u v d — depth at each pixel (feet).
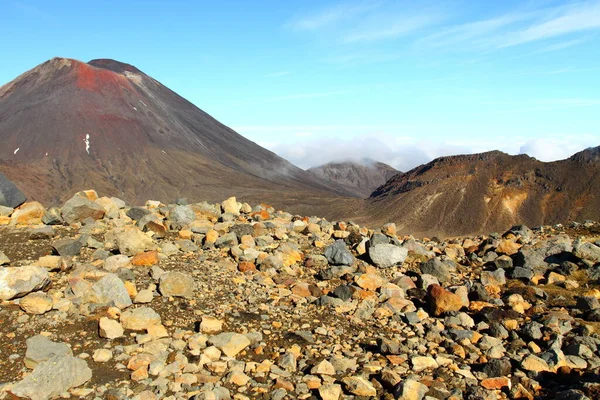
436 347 32.53
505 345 33.35
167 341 29.07
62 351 26.55
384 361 29.96
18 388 22.91
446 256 55.21
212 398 23.67
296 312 36.27
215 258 46.44
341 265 48.24
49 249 44.42
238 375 26.22
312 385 26.32
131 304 33.50
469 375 28.66
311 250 53.62
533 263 49.83
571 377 28.53
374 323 36.04
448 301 38.14
